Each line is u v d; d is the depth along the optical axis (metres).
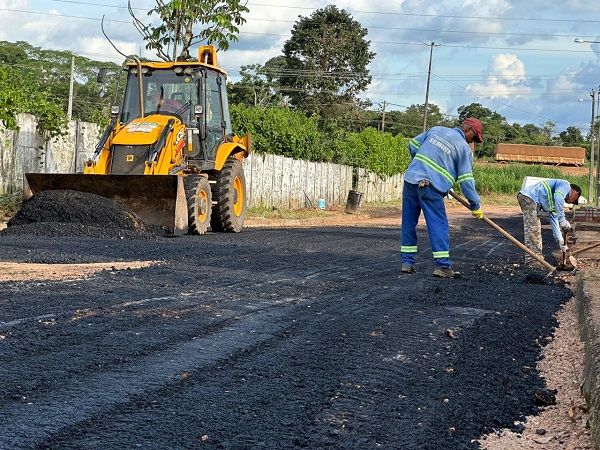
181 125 15.58
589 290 7.65
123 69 16.14
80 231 12.95
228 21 19.98
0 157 17.55
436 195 9.98
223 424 3.87
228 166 16.91
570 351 5.90
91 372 4.60
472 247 15.72
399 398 4.51
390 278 9.68
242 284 8.39
